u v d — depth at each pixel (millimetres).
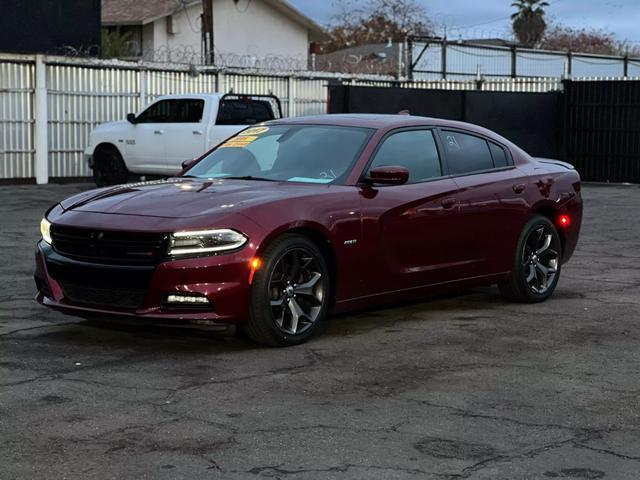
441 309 8031
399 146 7410
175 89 22938
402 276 7148
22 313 7504
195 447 4473
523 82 25922
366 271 6887
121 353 6281
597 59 37250
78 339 6664
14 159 20250
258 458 4336
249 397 5309
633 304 8281
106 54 31453
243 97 18672
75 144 21266
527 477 4156
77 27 21203
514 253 8070
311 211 6492
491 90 25359
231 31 39844
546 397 5398
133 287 6082
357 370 5934
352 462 4301
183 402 5191
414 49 30609
